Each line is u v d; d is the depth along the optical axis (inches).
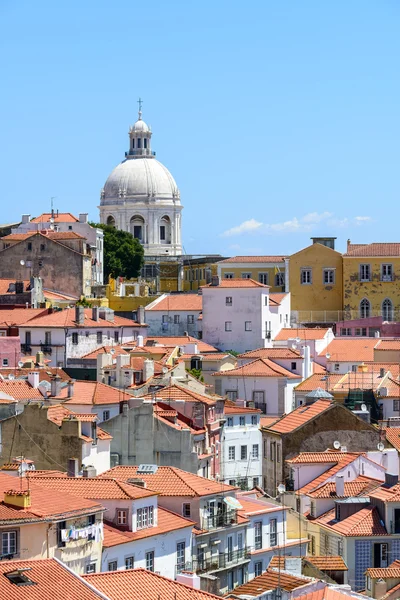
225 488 7057.1
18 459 7071.9
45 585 4788.4
